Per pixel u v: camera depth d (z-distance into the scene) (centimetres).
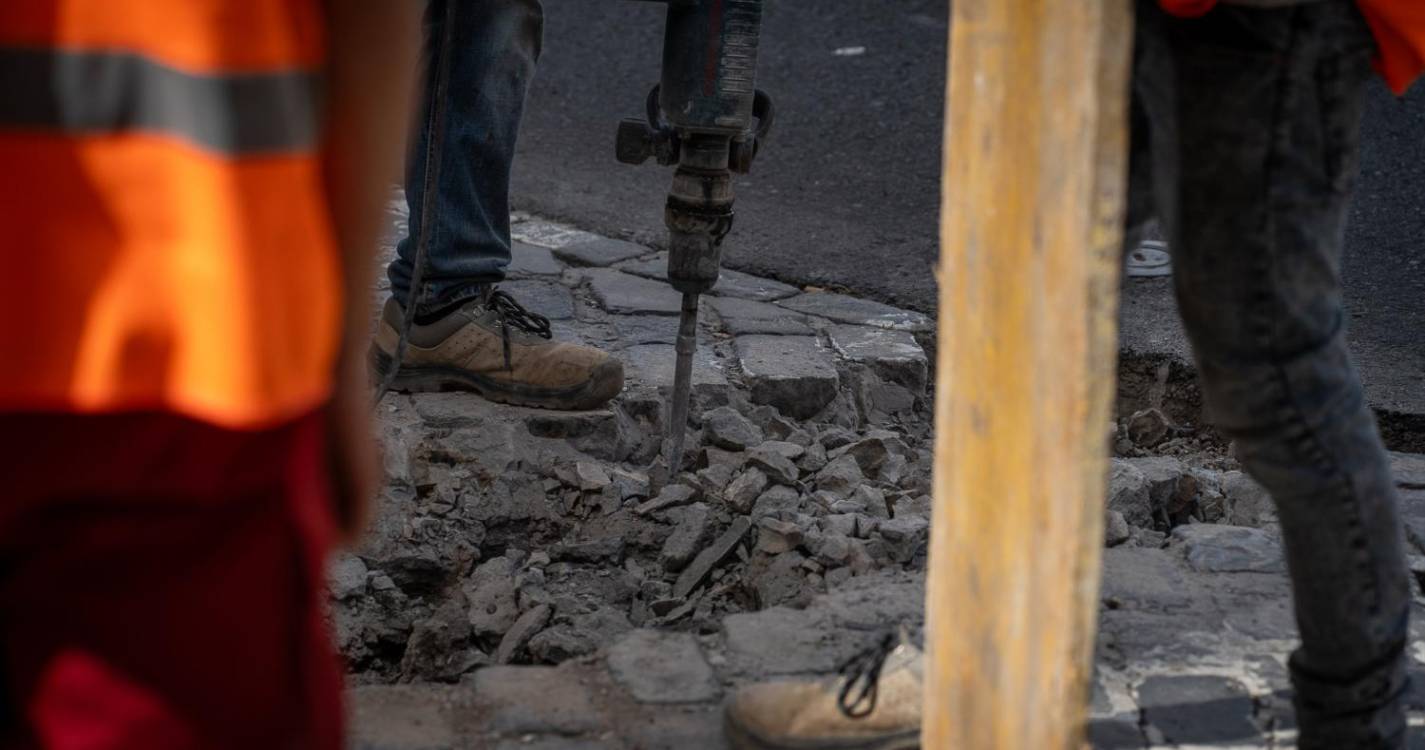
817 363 602
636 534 509
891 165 909
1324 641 292
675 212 493
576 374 535
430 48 505
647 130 484
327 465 217
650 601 486
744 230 788
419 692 362
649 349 610
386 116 200
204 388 172
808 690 332
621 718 355
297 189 177
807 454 534
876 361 616
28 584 175
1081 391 221
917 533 462
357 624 463
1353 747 298
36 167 167
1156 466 525
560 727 350
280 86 173
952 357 254
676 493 519
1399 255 768
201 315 171
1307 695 301
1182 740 349
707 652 384
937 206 843
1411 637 392
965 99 239
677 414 528
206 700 180
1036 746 244
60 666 175
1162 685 369
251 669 184
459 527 502
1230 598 411
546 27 1169
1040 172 222
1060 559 231
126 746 178
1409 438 595
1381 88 992
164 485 176
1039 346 228
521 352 537
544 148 927
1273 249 269
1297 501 282
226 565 180
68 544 175
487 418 535
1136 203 283
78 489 174
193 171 168
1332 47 262
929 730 277
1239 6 258
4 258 169
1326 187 271
